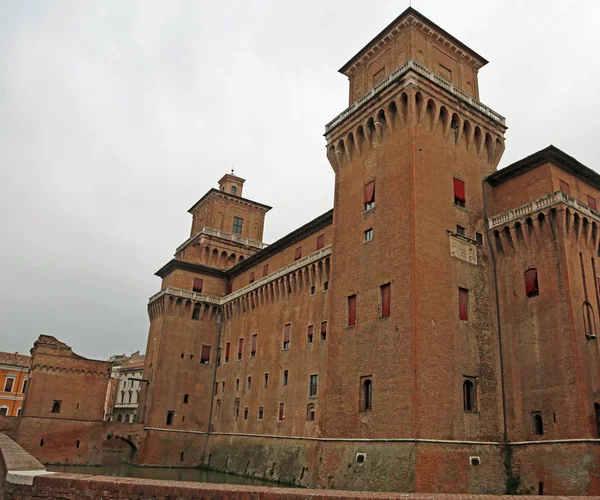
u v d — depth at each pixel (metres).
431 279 39.53
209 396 73.94
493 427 39.22
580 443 34.31
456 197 44.28
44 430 63.22
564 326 37.41
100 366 68.38
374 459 37.09
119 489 15.87
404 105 44.16
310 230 62.25
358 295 43.75
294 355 57.81
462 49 50.72
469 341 40.22
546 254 40.03
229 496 14.91
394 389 37.47
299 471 50.50
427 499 13.85
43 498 16.55
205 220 88.69
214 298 77.69
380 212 43.91
